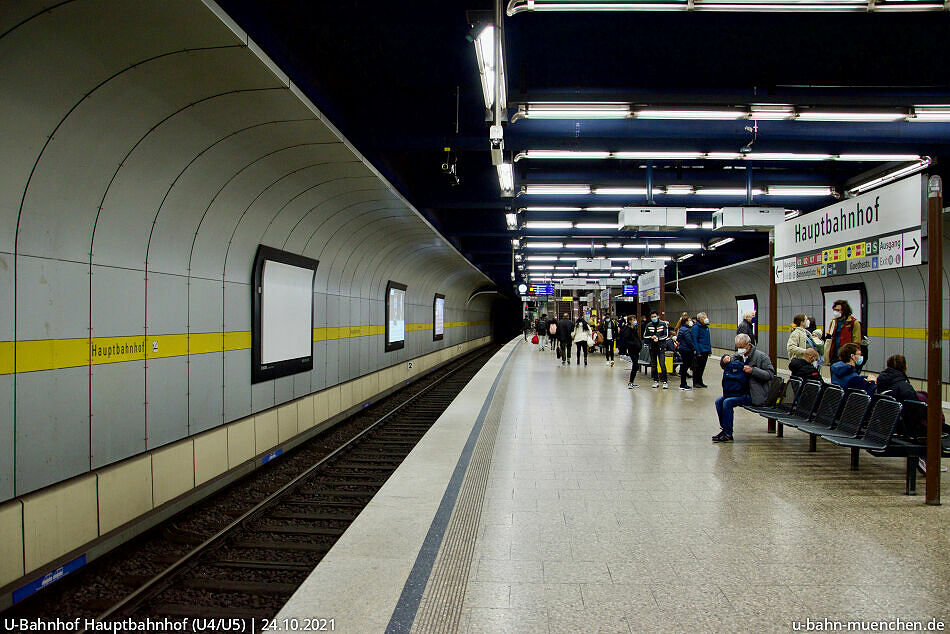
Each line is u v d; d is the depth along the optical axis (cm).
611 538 412
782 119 730
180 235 579
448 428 817
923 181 500
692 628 288
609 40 773
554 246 2247
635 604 314
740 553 384
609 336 1986
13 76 336
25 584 383
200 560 455
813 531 425
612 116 726
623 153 953
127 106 418
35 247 409
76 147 408
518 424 866
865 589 331
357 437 923
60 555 425
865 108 717
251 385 745
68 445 443
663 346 1349
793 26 728
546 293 3509
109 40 357
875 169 1153
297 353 882
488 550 390
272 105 501
